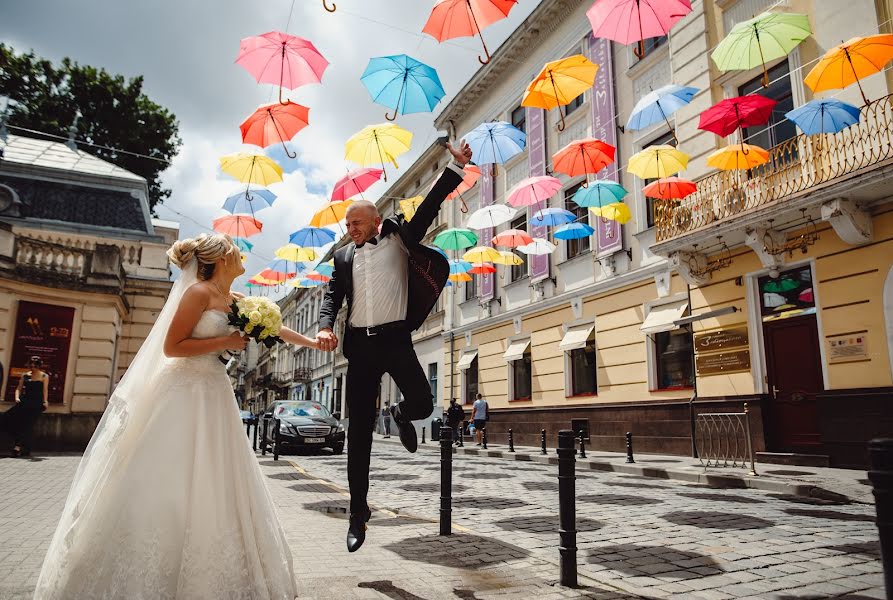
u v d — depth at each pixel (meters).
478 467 11.77
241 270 3.20
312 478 9.20
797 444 10.43
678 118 13.28
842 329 9.76
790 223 10.38
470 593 3.19
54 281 14.24
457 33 5.35
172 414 2.68
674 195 9.93
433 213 3.58
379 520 5.54
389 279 3.57
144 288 18.27
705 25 12.90
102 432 2.66
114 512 2.46
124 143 28.23
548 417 17.44
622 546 4.51
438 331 25.39
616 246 15.27
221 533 2.57
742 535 4.92
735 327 11.72
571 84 7.04
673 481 9.23
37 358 12.59
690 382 13.02
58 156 20.80
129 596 2.35
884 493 1.87
